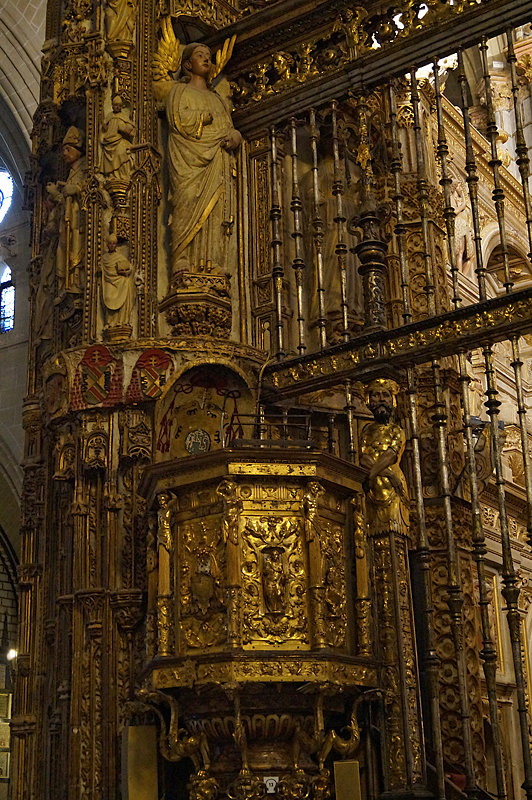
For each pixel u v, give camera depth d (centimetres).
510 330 828
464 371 852
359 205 977
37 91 1816
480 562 792
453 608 792
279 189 1037
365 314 917
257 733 739
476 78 1850
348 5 1014
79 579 876
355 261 1035
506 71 1934
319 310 961
